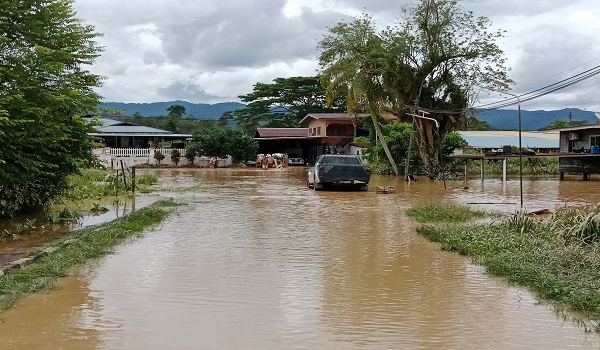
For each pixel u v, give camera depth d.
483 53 34.69
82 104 12.83
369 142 45.66
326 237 10.98
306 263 8.48
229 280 7.38
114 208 16.33
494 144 49.72
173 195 21.03
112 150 51.91
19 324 5.56
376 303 6.36
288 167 54.22
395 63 35.16
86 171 32.19
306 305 6.26
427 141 35.88
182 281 7.30
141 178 27.66
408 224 12.88
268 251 9.45
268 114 77.12
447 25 34.44
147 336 5.22
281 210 15.88
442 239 10.30
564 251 8.12
